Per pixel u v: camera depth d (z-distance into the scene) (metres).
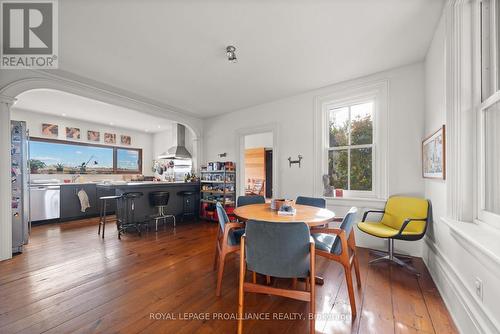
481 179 1.52
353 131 3.38
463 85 1.62
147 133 7.52
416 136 2.76
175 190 5.10
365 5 1.80
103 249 3.10
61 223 4.80
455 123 1.66
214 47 2.40
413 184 2.77
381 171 3.01
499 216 1.30
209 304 1.80
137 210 4.37
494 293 1.11
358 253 2.91
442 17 1.89
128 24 2.02
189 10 1.85
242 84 3.40
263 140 7.46
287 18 1.95
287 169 3.95
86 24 2.03
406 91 2.83
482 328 1.17
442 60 1.96
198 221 5.07
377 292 1.96
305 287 2.08
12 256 2.80
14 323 1.55
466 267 1.43
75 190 5.17
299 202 3.07
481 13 1.56
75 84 3.18
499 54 1.40
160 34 2.18
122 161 6.81
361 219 3.14
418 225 2.40
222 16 1.92
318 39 2.27
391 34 2.20
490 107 1.47
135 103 4.01
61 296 1.89
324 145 3.60
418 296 1.89
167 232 4.08
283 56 2.59
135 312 1.69
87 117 5.57
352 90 3.25
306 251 1.42
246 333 1.47
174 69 2.90
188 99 4.08
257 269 1.51
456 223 1.56
